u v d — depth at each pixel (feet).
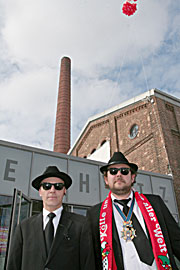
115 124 50.16
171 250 6.66
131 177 8.59
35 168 23.88
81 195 25.48
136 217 7.40
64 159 26.35
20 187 22.12
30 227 7.46
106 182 8.88
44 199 8.01
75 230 7.36
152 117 40.45
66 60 94.02
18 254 6.97
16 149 23.71
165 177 32.81
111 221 7.33
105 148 49.26
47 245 6.84
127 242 6.79
